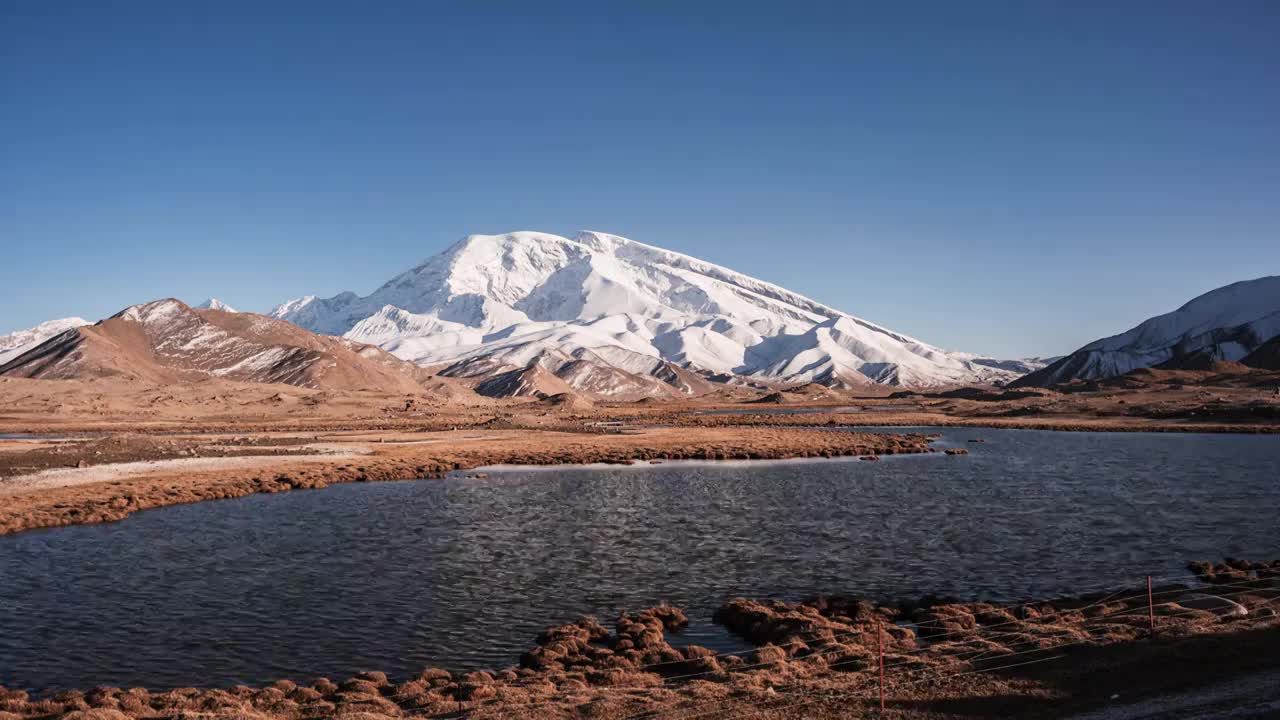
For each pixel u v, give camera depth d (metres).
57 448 96.69
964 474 85.88
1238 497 65.94
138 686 27.22
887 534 51.75
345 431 162.50
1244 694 19.28
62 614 35.19
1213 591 35.00
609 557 45.81
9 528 53.41
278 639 31.94
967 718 19.44
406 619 34.44
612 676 25.44
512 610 35.69
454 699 24.22
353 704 23.58
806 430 171.50
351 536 52.25
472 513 61.31
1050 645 25.64
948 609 32.84
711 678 24.81
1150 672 21.88
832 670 25.06
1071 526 53.75
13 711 23.72
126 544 49.69
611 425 194.38
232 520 58.25
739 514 60.19
